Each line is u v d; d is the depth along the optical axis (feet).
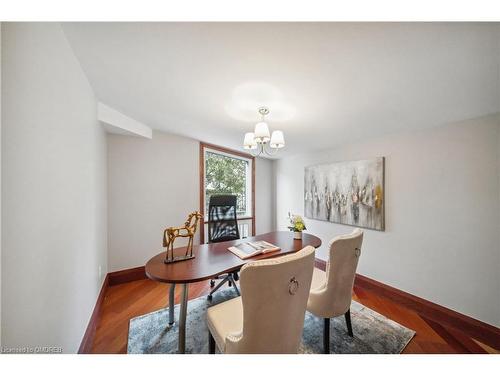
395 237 7.41
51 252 3.41
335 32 3.30
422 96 4.99
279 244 6.56
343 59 3.93
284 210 13.29
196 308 6.93
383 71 4.21
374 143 8.12
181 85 5.49
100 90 6.07
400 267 7.27
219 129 9.02
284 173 13.30
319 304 4.66
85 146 5.31
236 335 3.42
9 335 2.47
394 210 7.44
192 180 11.03
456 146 5.98
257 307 2.97
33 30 2.95
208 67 4.57
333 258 4.46
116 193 8.91
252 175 13.46
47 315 3.27
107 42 3.99
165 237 4.98
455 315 5.94
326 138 8.77
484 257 5.50
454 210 6.02
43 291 3.16
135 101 6.73
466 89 4.53
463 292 5.85
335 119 6.84
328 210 10.00
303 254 3.24
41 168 3.13
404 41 3.35
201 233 11.32
